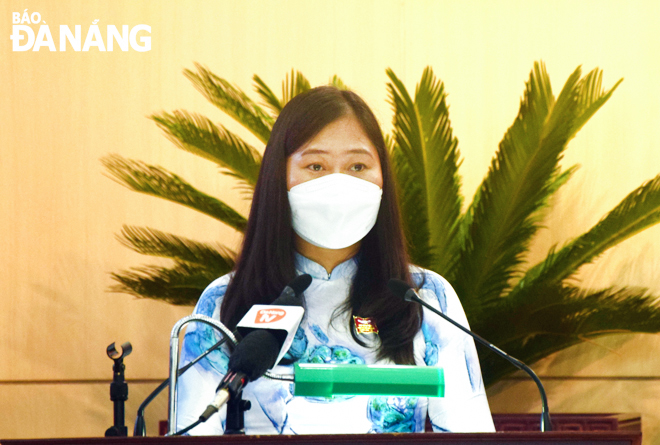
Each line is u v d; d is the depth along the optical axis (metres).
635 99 7.34
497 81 7.36
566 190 7.32
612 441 1.60
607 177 7.31
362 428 2.59
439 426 2.68
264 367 1.79
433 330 2.84
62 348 7.17
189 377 2.67
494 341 6.39
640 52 7.35
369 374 1.97
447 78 7.37
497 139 7.32
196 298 6.41
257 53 7.38
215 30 7.39
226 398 1.73
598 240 6.28
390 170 3.03
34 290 7.21
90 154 7.28
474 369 2.78
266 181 2.94
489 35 7.40
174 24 7.38
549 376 7.23
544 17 7.39
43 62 7.34
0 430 7.10
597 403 7.21
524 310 6.29
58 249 7.23
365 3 7.40
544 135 6.19
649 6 7.37
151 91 7.33
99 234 7.24
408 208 6.15
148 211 7.27
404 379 1.98
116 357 2.40
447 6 7.39
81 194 7.27
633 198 6.22
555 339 6.45
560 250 6.51
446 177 6.23
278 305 1.96
